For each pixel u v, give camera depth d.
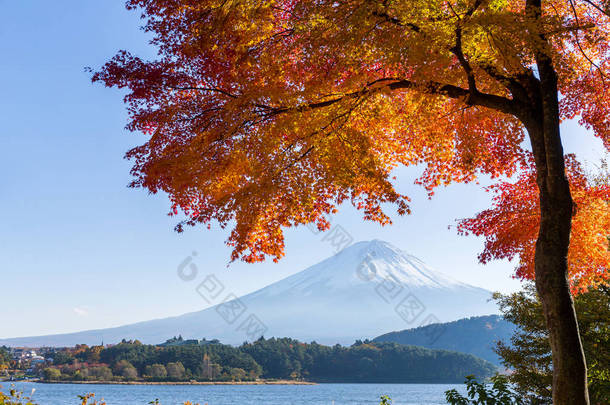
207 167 7.99
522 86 7.45
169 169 7.75
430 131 9.37
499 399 7.50
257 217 8.10
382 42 6.66
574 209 7.21
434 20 6.69
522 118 7.45
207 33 7.64
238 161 8.16
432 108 7.99
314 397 112.19
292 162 7.97
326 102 7.93
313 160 7.98
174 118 8.08
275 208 8.58
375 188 8.26
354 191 8.56
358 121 8.85
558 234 6.79
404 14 6.59
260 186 7.62
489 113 9.41
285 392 132.88
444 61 6.66
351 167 7.83
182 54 7.86
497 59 7.05
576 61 9.14
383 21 6.76
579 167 9.51
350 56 7.32
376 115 8.35
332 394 122.19
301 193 7.97
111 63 7.89
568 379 6.39
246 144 7.86
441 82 7.29
